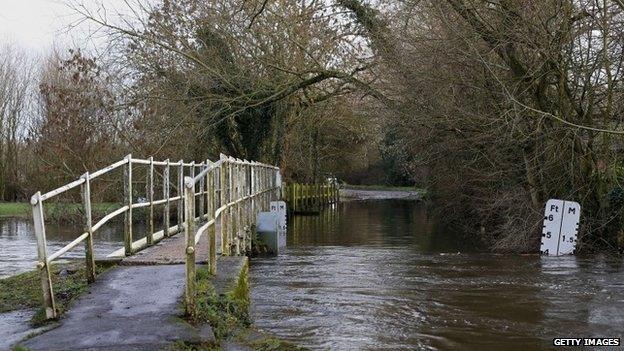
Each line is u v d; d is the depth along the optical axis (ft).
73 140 84.33
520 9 47.70
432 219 92.84
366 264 44.91
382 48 62.13
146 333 17.69
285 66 74.43
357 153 145.07
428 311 28.63
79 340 17.16
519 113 47.78
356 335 24.45
